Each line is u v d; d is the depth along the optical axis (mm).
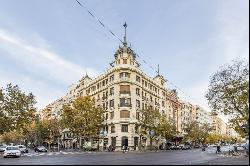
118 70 74312
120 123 71250
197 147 102000
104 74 79750
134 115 72688
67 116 69000
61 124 74062
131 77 74500
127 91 73375
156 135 75062
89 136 71250
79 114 68812
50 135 95750
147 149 75688
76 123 67688
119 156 36406
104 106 78125
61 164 23203
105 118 76625
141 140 74312
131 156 36281
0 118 52531
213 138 138125
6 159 33625
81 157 34500
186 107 122812
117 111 72375
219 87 44375
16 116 53938
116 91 73625
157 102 87438
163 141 87375
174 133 79312
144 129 74625
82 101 69062
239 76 43312
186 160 29422
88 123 68688
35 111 55938
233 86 43344
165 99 92875
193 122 105812
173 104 102312
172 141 96562
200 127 116750
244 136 44719
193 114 134875
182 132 111250
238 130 44188
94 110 69250
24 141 130125
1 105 53188
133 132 71750
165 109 92250
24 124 58656
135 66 76250
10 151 38812
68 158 32562
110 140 72875
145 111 71625
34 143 108500
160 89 90062
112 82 75312
